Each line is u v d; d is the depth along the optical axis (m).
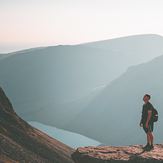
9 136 101.44
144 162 21.06
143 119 22.31
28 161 85.06
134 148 23.41
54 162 99.00
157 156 21.53
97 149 23.55
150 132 22.52
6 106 125.00
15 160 79.25
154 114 22.06
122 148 23.50
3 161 72.44
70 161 107.31
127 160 21.20
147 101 22.14
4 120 112.75
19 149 89.31
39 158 94.69
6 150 82.56
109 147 24.03
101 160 21.52
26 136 109.69
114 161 21.23
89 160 21.95
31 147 101.88
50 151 107.31
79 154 22.86
